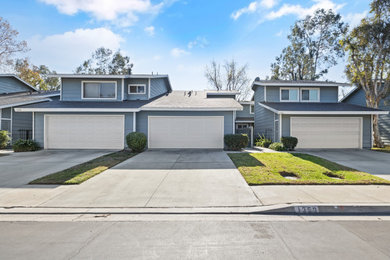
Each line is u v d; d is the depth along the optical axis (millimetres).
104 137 12117
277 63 32688
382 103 15930
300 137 12711
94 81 14078
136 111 11711
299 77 30594
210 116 12320
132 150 11234
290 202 4207
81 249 2729
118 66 35938
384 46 13211
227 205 4160
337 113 11906
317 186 5297
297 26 29859
